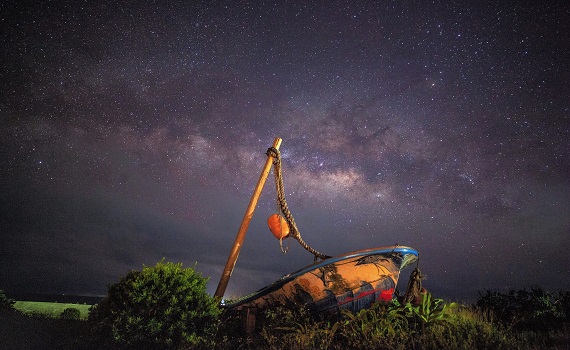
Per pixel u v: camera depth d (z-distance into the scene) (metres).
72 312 8.13
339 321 7.28
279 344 6.47
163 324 5.60
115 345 5.48
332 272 7.46
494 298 8.80
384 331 6.50
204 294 6.25
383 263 7.62
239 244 8.39
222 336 6.76
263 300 7.64
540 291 8.71
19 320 7.09
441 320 6.83
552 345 6.62
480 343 6.20
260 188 8.78
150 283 5.87
